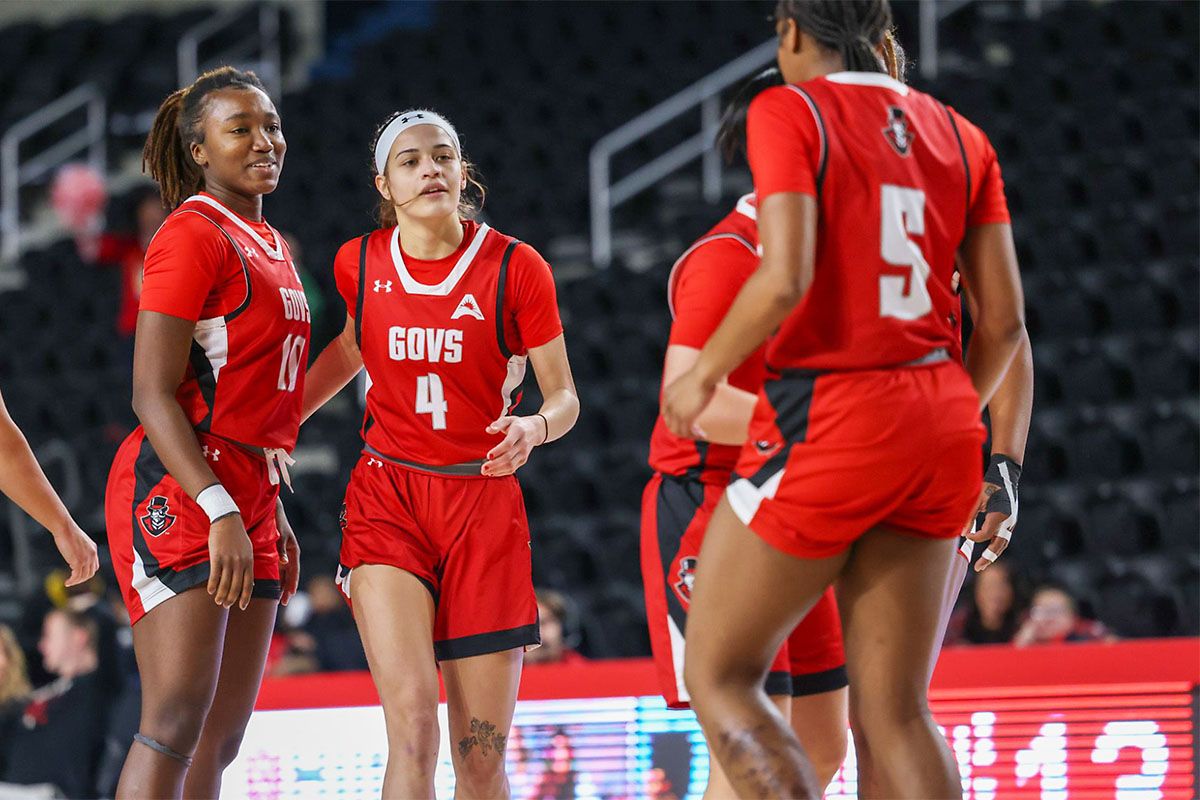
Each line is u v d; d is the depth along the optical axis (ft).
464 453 41.63
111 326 134.72
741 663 30.76
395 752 38.70
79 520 111.55
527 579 41.83
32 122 157.89
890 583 31.07
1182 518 87.92
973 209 32.37
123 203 144.87
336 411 122.21
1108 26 140.67
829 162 29.73
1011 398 38.06
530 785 50.08
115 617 73.61
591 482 106.01
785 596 30.45
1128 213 116.16
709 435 32.81
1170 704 44.68
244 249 39.70
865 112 30.45
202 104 40.65
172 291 38.37
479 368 41.55
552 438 41.19
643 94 148.97
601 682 49.85
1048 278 111.45
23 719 71.97
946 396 30.01
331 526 106.42
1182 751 44.39
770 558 30.09
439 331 41.32
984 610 71.15
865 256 29.78
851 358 29.68
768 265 28.73
